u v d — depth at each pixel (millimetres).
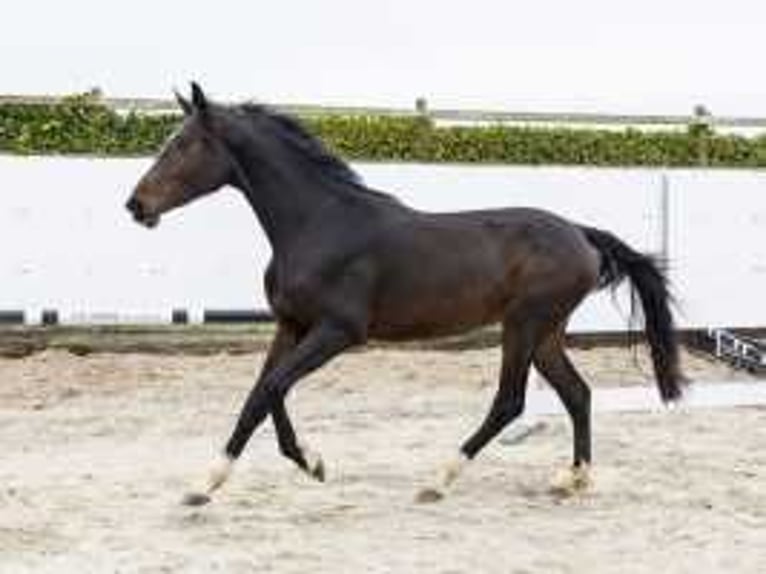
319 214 10523
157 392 16078
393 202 10789
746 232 19359
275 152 10562
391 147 19547
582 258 10820
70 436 13680
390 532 9758
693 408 15242
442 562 8977
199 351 18234
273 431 13961
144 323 18391
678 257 19109
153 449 13023
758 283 19422
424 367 17719
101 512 10266
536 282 10695
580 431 11078
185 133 10484
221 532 9695
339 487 11227
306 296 10391
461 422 14539
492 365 17891
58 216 17828
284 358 10578
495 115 20047
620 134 20297
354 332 10414
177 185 10430
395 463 12289
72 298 17938
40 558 9016
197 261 18234
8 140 18406
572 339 18953
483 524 10039
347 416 14859
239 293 18406
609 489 11258
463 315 10664
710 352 19297
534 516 10312
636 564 9039
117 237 17984
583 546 9461
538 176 18906
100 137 18672
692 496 11016
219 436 13766
